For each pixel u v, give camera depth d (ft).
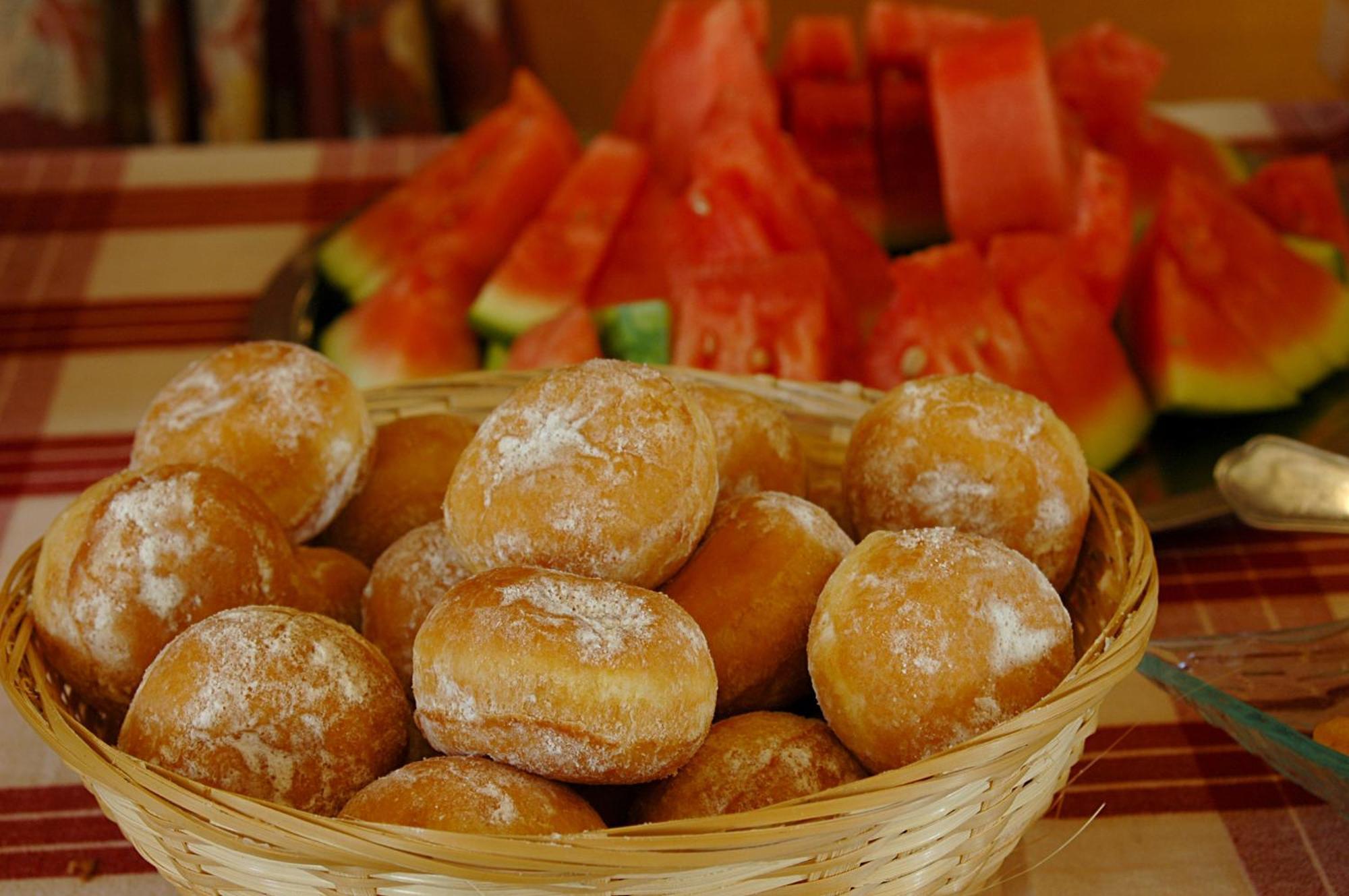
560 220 3.96
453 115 6.81
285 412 3.09
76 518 2.97
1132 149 4.28
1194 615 3.31
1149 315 3.79
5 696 3.27
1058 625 2.88
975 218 3.94
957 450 3.02
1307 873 2.96
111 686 2.94
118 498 2.97
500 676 2.75
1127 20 7.26
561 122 4.34
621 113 4.55
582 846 2.63
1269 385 3.70
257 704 2.81
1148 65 4.21
